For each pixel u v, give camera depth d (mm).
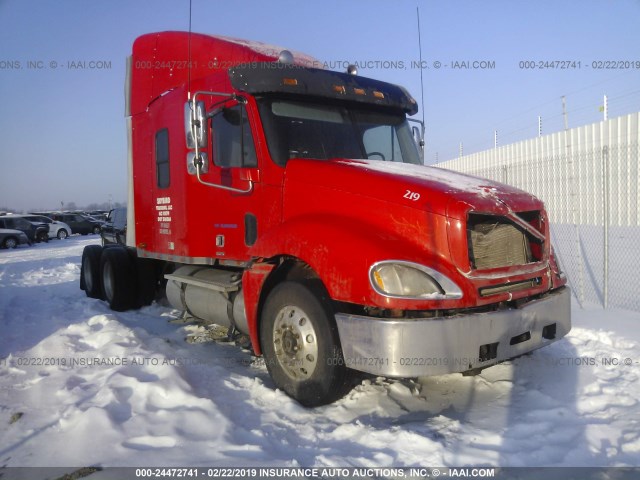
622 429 3533
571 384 4383
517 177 12961
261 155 4844
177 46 6109
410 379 4605
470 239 3787
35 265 17156
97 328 6406
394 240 3824
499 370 4797
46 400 4254
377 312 3734
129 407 3965
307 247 4055
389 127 5703
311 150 4969
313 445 3516
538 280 4238
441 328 3529
